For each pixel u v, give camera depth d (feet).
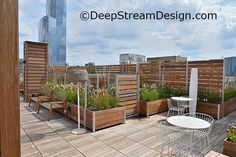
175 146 8.84
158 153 9.98
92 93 16.07
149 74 25.70
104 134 12.80
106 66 33.50
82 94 16.24
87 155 9.66
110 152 10.06
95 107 14.40
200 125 8.41
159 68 24.23
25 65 25.12
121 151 10.19
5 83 2.18
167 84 23.54
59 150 10.19
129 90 17.39
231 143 9.32
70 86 19.77
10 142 2.25
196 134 9.03
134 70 28.02
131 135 12.66
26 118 16.80
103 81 19.17
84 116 14.17
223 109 18.85
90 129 13.73
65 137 12.14
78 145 10.90
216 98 18.66
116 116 14.90
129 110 17.53
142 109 18.22
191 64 20.94
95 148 10.52
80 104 15.31
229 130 10.04
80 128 13.91
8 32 2.18
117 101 15.67
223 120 17.42
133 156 9.64
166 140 9.52
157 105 19.15
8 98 2.22
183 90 21.54
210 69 19.42
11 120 2.25
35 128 13.94
